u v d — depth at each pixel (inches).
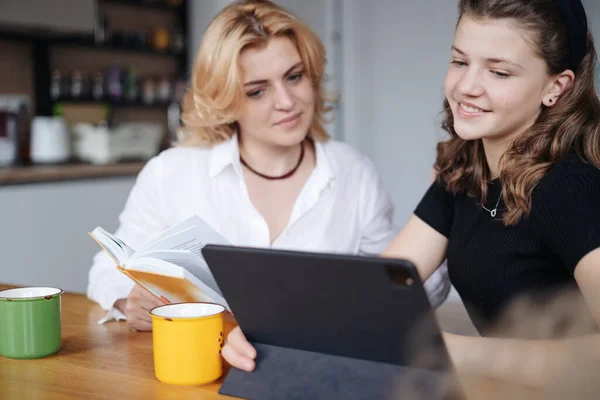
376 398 33.7
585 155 40.0
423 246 50.7
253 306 36.1
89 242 125.8
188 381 38.5
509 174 40.7
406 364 33.3
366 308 32.1
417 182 162.4
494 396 35.4
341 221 68.8
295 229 67.2
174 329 38.2
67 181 122.4
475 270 44.7
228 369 41.4
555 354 35.8
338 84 168.1
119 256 43.4
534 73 38.5
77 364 42.5
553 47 38.0
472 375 37.3
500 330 44.1
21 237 114.7
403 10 160.1
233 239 65.9
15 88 140.1
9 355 43.5
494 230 43.7
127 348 45.7
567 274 41.6
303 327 35.3
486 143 43.9
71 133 144.6
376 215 70.9
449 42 154.1
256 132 62.4
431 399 32.5
